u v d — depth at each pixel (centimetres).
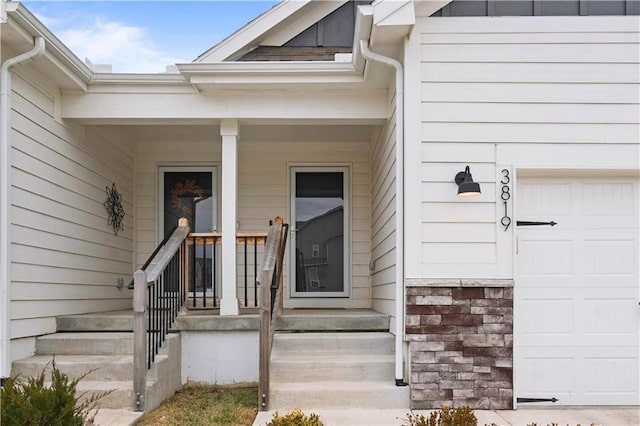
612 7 440
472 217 427
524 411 418
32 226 456
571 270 441
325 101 525
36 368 424
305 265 699
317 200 709
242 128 631
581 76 434
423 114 431
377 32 426
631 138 431
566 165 429
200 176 716
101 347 464
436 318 421
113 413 385
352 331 509
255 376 505
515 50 435
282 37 620
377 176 620
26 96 449
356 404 419
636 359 436
